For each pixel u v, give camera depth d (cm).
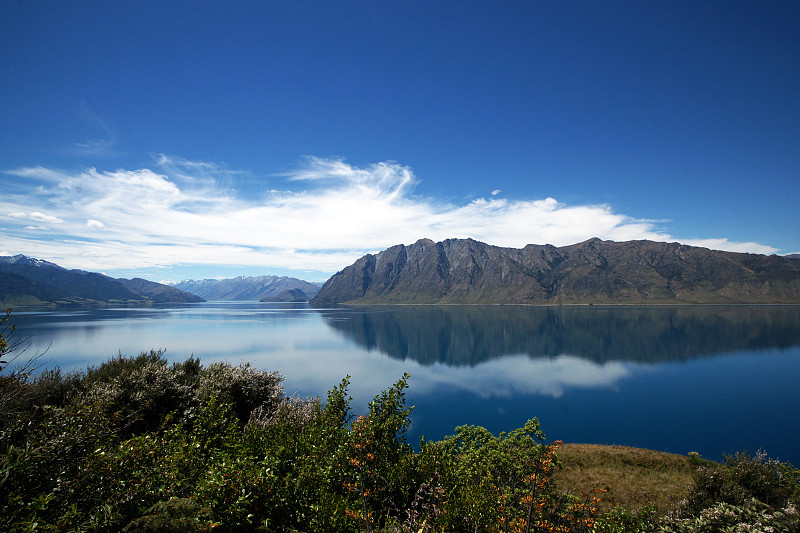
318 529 633
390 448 884
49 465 593
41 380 1406
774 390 10344
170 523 530
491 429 6831
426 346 17988
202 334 18162
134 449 694
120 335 16000
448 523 698
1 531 491
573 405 8681
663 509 2244
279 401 1723
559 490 2808
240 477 620
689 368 13375
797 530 809
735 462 1753
